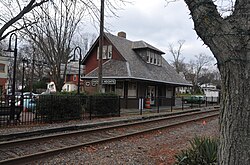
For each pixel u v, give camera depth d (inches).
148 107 994.7
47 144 309.7
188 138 390.9
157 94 1221.7
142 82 1097.4
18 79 2368.4
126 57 1091.3
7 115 453.1
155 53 1272.1
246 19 99.2
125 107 977.5
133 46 1235.9
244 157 98.0
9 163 219.9
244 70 98.3
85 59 1206.3
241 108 98.9
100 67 716.7
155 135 407.8
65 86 2159.2
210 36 102.9
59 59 729.6
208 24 102.2
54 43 694.5
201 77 3715.6
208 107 1198.3
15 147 286.8
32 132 369.4
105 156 262.4
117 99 654.5
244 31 97.9
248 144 98.0
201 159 199.9
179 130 471.2
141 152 287.4
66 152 271.6
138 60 1159.0
